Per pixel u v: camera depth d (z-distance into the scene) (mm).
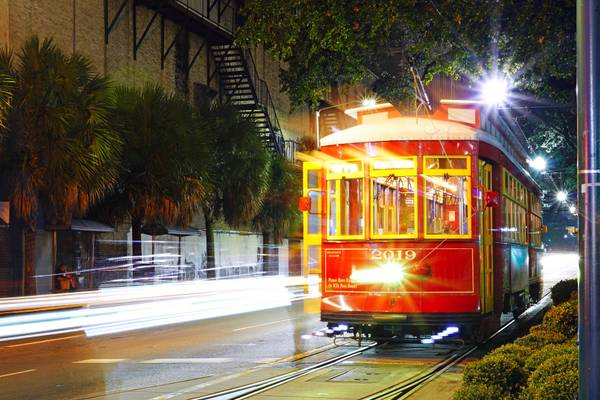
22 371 12938
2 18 27500
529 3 13406
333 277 14211
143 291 30922
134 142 28891
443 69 15961
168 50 37844
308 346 15945
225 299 31047
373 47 15766
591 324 5141
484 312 14062
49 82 24828
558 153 36688
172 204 29828
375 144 13992
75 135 24984
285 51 15078
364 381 11328
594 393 5094
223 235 43781
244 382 11586
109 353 15234
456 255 13617
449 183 13750
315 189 14703
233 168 35094
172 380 11930
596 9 5301
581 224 5250
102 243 32656
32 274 26422
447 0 13508
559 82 18078
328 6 13938
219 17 41500
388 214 13914
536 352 8109
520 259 18922
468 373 7961
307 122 55000
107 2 33875
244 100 42844
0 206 24172
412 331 13891
